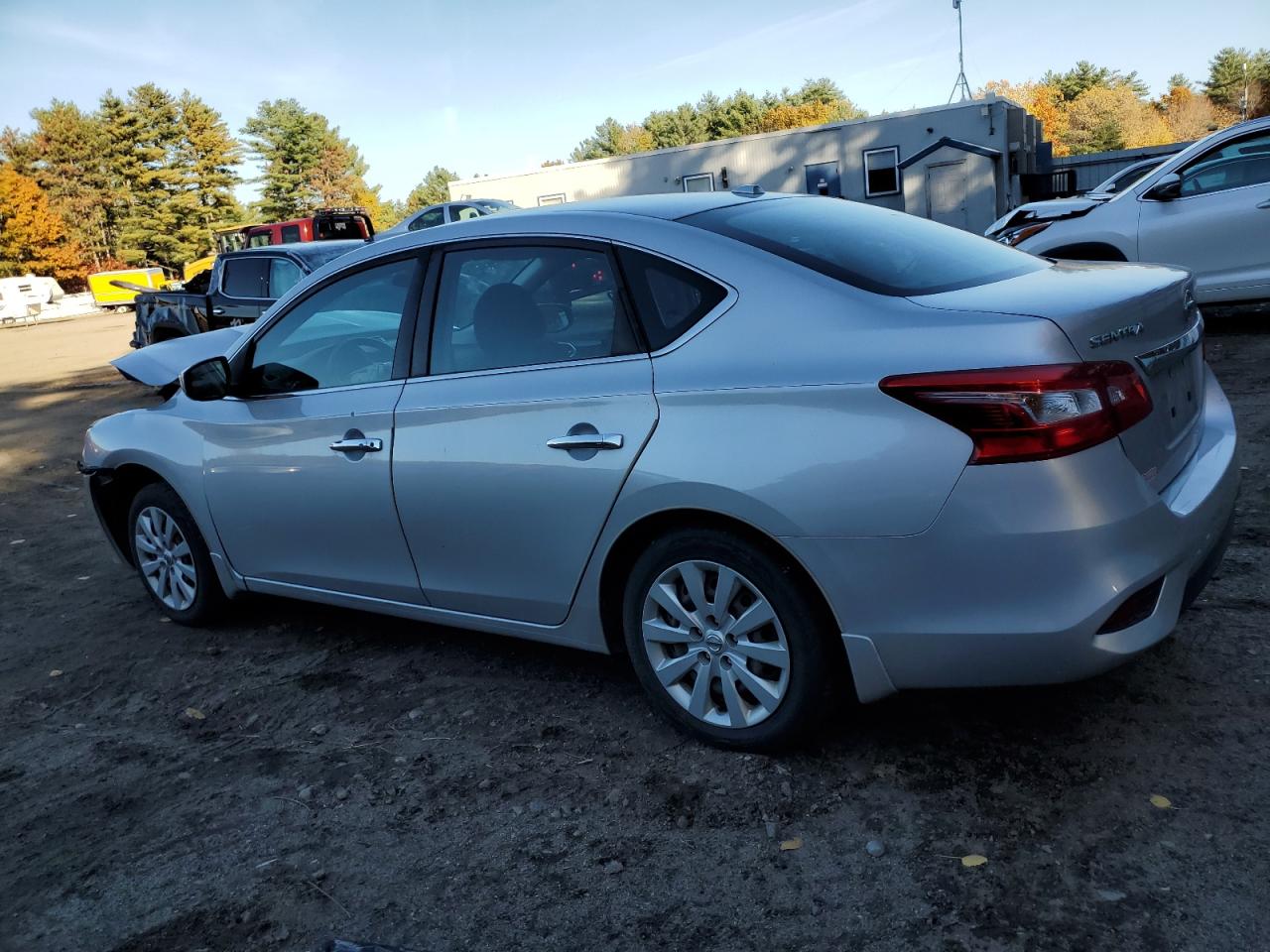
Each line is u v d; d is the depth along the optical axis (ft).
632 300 9.65
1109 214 27.37
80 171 257.34
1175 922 6.93
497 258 10.81
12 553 20.56
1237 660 10.28
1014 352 7.72
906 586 8.14
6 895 8.79
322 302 12.46
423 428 10.95
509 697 11.60
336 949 7.62
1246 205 25.22
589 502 9.68
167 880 8.76
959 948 6.93
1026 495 7.64
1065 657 7.81
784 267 9.07
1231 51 366.22
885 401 8.05
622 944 7.37
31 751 11.59
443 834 9.01
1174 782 8.45
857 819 8.48
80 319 151.02
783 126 294.25
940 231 11.15
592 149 378.73
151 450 14.24
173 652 14.24
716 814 8.80
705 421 8.88
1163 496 8.41
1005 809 8.38
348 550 12.17
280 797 9.95
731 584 9.14
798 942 7.18
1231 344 26.13
